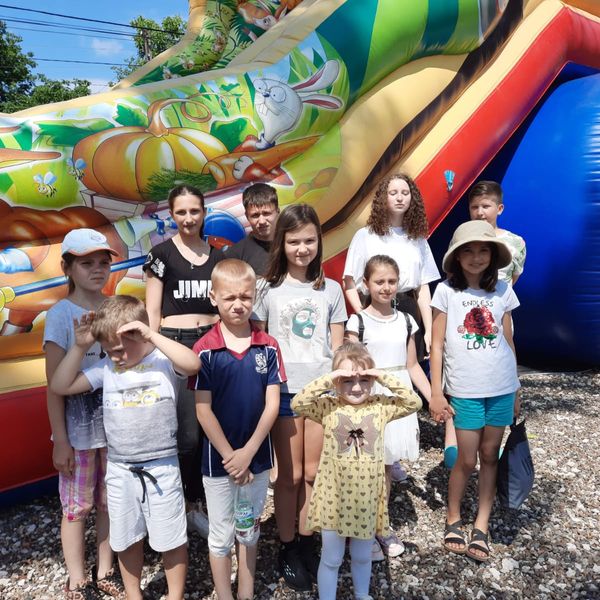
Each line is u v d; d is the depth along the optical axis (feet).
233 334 7.82
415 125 14.64
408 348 9.59
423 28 14.21
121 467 7.41
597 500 10.82
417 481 11.73
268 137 12.17
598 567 9.00
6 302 9.96
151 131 10.87
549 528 9.99
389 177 10.91
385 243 11.00
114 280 10.75
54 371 7.75
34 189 9.94
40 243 10.46
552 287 16.88
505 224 17.74
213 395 7.64
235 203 11.95
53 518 10.43
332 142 13.28
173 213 8.91
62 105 10.67
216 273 7.47
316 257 8.78
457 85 15.61
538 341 18.39
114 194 10.70
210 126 11.46
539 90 17.16
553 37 17.51
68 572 8.64
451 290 9.31
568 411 15.03
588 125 16.83
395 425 9.50
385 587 8.55
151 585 8.61
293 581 8.50
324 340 8.70
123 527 7.46
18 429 9.78
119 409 7.38
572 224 16.33
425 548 9.50
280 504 8.75
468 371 9.09
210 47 19.54
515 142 18.39
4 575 8.93
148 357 7.63
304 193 12.71
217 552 7.74
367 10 13.43
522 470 9.22
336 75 12.96
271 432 8.70
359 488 7.68
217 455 7.65
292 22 13.55
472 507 10.70
